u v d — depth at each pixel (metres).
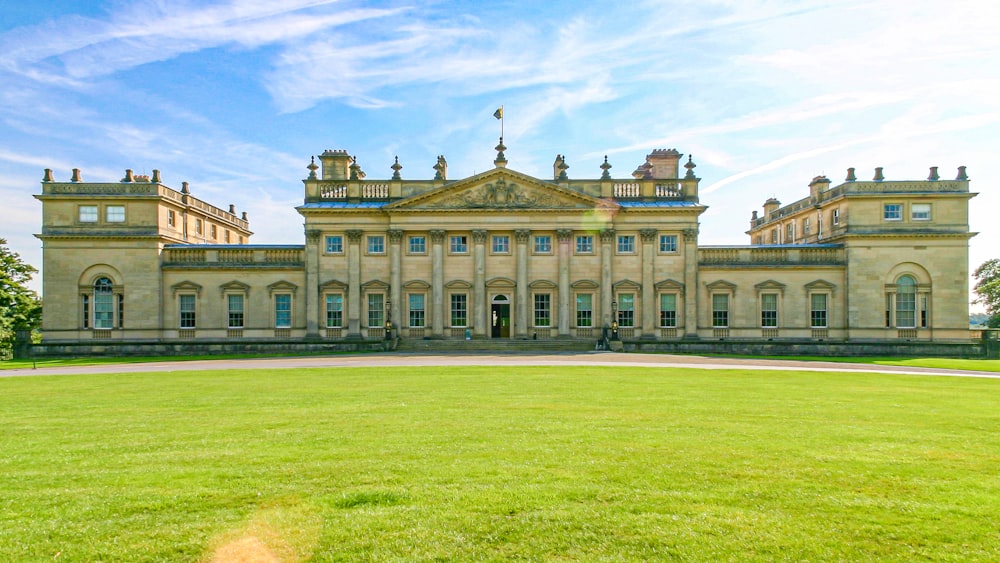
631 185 58.69
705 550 8.41
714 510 9.75
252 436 14.73
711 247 57.59
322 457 12.68
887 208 56.09
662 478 11.26
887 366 37.25
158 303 56.53
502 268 57.66
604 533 8.93
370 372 31.70
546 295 57.38
